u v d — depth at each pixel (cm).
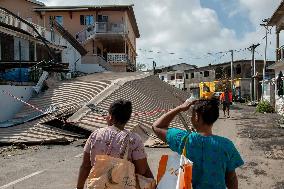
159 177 283
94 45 4741
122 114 316
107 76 2316
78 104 1598
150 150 1148
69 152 1110
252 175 826
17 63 2030
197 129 288
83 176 318
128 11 4903
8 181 773
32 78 1906
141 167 307
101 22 4641
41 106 1656
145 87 2123
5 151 1134
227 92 2533
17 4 4728
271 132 1644
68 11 4822
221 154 274
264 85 3703
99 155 287
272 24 3209
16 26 2738
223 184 274
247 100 5266
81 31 4738
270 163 959
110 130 312
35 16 4822
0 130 1414
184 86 7600
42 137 1307
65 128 1402
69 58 3712
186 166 264
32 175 823
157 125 301
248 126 1905
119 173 280
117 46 5222
